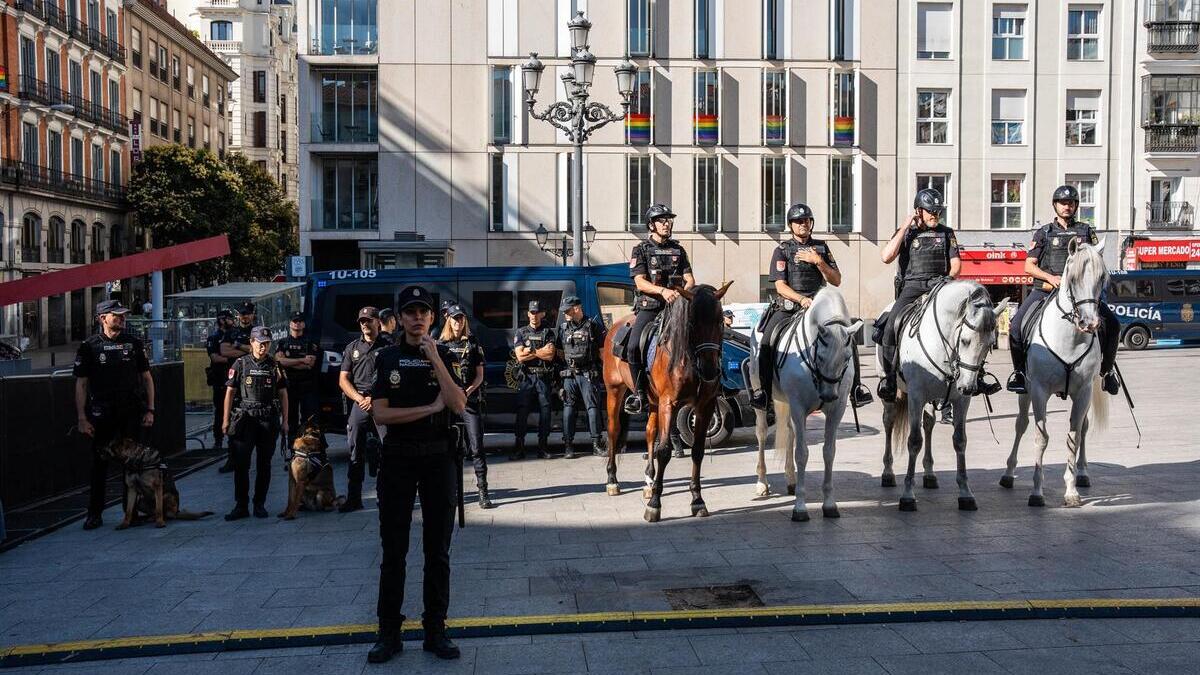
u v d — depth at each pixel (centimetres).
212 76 7162
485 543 823
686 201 3731
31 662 566
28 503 1080
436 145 3666
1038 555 734
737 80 3744
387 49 3641
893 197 3853
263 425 988
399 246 3594
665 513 935
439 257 3678
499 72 3662
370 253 3669
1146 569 688
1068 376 893
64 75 4922
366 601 666
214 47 8175
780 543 795
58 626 626
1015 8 3900
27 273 4547
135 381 976
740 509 945
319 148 3709
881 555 747
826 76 3788
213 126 7188
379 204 3666
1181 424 1504
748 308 2789
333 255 3853
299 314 1289
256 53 8281
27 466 1082
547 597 659
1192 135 3934
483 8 3644
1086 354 884
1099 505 911
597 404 1349
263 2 8306
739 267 3769
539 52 3653
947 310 856
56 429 1154
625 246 3700
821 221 3803
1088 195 3962
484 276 1434
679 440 1316
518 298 1438
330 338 1401
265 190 6412
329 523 948
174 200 5575
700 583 683
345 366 1010
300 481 976
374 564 774
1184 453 1213
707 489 1068
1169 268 3703
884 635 575
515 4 3644
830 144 3791
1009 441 1410
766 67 3753
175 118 6444
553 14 3656
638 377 954
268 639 584
